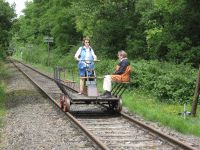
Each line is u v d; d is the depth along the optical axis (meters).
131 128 13.28
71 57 47.41
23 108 18.02
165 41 27.84
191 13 26.98
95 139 11.05
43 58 63.59
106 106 17.67
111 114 16.28
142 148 10.55
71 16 56.50
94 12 37.59
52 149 10.52
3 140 11.73
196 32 27.31
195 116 15.66
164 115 15.03
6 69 50.06
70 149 10.52
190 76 19.72
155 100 19.59
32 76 39.22
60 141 11.45
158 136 11.88
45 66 59.06
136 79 23.06
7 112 17.00
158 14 29.67
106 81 15.93
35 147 10.73
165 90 19.25
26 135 12.24
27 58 83.88
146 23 30.95
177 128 13.02
